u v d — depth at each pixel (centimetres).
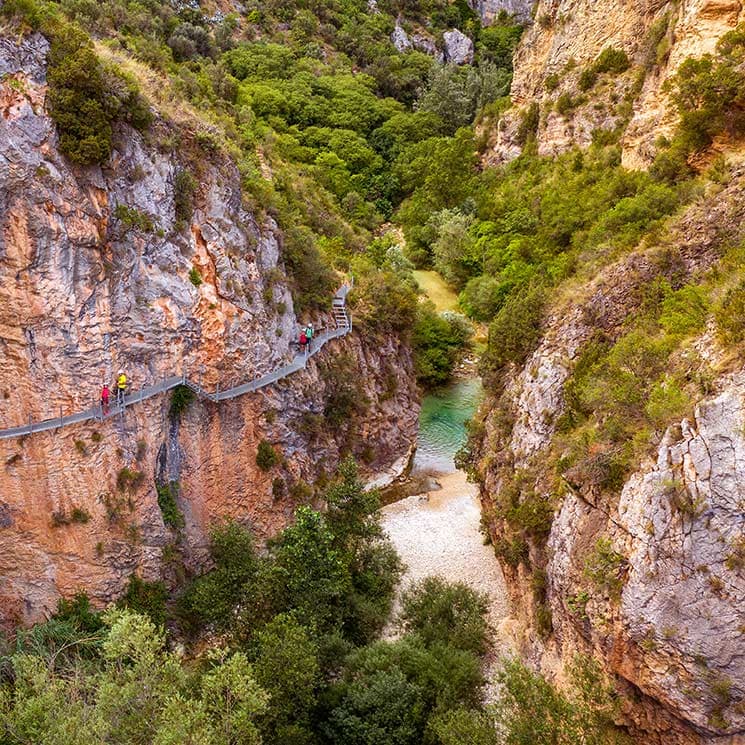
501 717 1794
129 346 2544
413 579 2980
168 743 1430
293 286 3588
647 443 1681
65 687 1727
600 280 2561
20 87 2191
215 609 2350
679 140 3130
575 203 4328
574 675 1681
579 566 1828
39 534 2389
